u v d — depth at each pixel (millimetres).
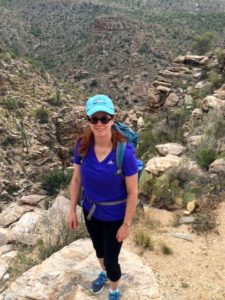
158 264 6082
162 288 5590
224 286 5688
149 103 24969
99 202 4156
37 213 10094
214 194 7969
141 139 17219
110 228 4273
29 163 41062
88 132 4031
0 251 8219
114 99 84625
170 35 107438
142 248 6449
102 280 5168
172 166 9164
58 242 7121
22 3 148250
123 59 97125
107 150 3957
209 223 7039
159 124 18953
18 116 46719
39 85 57938
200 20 130125
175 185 8086
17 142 42719
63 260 5949
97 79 93438
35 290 5422
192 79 25156
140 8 174625
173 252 6363
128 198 4066
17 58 63000
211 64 25422
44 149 42844
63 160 45344
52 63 110625
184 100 22172
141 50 98938
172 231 6965
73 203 4543
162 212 7586
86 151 4027
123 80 90375
